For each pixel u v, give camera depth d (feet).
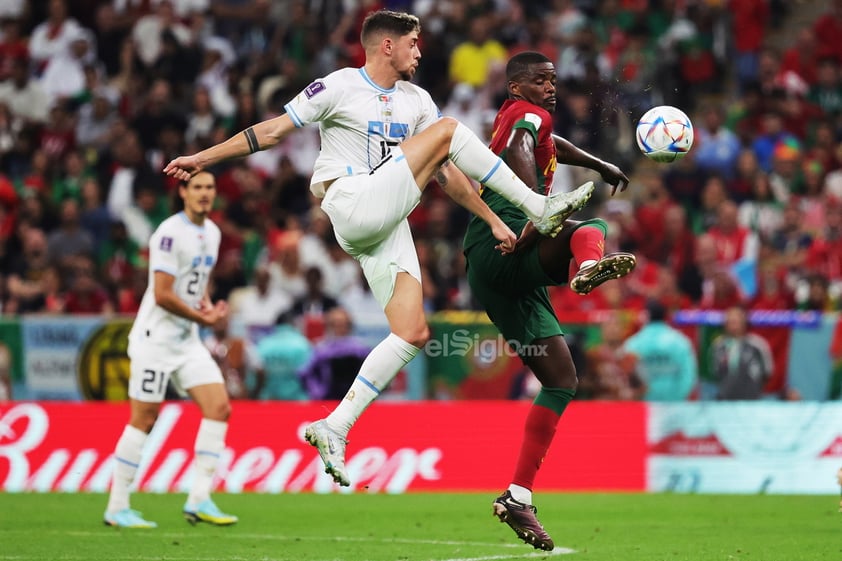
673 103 212.43
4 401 138.10
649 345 142.51
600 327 142.72
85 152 208.54
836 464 134.82
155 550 88.33
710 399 142.92
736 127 211.41
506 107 76.38
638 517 111.55
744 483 134.82
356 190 71.20
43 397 142.10
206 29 227.40
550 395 77.51
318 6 226.58
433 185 189.26
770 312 143.02
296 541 94.22
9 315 165.89
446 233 180.45
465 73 214.90
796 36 241.35
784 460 135.13
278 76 212.23
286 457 135.54
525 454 76.69
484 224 76.89
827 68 226.79
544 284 75.10
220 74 215.72
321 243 177.06
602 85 83.97
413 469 135.85
